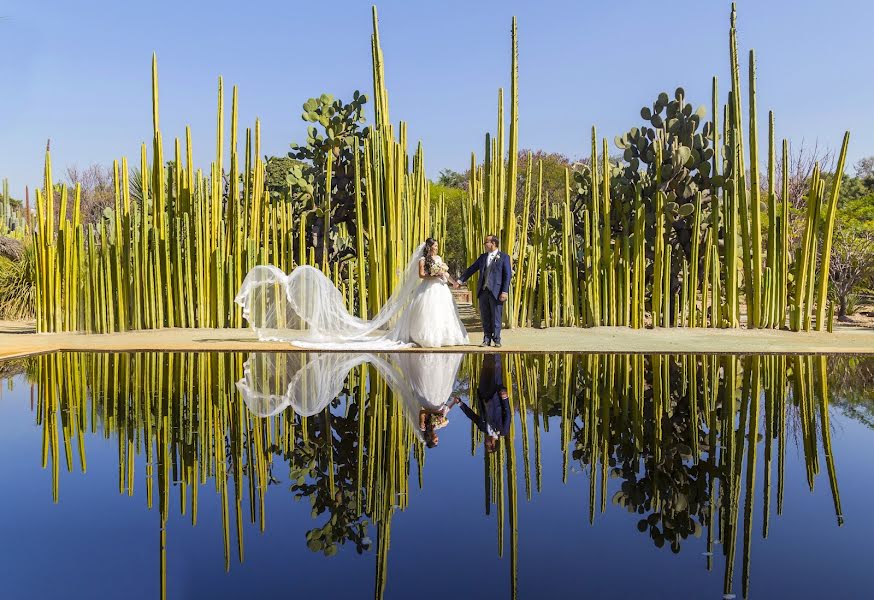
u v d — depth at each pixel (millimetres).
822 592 2293
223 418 5230
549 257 13586
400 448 4391
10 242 18016
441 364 8242
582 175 14438
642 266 12438
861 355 9000
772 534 2906
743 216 12242
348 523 3070
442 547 2768
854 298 15891
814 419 5164
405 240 12148
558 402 5836
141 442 4523
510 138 12086
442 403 5809
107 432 4785
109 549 2746
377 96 11789
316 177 14258
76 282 12156
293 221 14297
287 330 12008
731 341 10523
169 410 5496
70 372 7512
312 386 6641
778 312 12258
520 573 2477
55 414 5352
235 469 3951
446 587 2355
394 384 6766
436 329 9914
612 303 12586
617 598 2248
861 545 2766
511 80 11891
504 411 5484
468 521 3088
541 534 2914
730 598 2246
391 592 2312
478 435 4719
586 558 2633
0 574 2486
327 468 3959
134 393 6223
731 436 4668
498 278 9867
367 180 11852
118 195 12273
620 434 4730
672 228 13234
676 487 3578
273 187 14648
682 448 4367
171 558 2652
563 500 3381
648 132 13266
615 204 13281
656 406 5648
